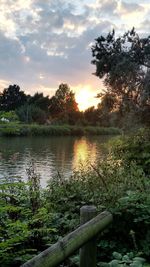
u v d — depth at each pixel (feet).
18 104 284.20
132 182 18.88
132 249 16.06
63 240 8.59
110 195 16.94
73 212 17.94
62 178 21.26
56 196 18.90
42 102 298.15
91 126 263.70
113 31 41.50
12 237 12.26
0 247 11.29
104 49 41.91
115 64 41.04
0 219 13.37
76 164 78.43
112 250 15.88
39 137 188.65
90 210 10.54
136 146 31.68
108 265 11.69
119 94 41.39
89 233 9.73
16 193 16.19
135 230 16.44
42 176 55.67
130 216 16.39
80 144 154.61
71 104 293.84
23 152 105.09
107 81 41.73
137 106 39.50
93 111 273.33
